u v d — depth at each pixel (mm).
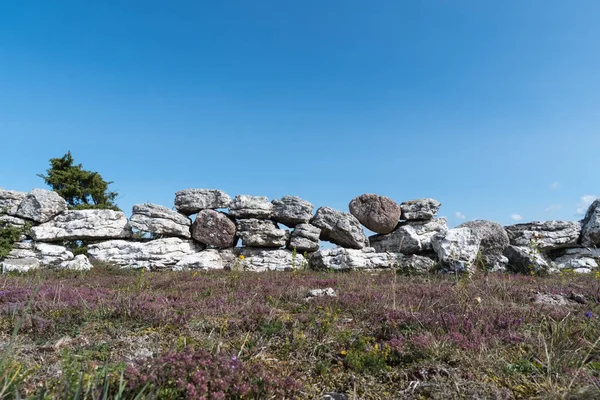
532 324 6551
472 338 5715
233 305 8141
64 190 28609
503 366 4934
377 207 20484
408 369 4930
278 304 8734
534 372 4812
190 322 6730
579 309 7477
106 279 13414
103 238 19453
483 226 19422
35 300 7934
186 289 10891
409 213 20891
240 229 19547
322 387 4609
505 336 5812
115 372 4234
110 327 6359
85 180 30062
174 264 18641
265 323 6523
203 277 13945
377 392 4496
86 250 19359
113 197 31422
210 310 7648
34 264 16469
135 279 13328
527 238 20938
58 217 19453
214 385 3848
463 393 4336
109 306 7422
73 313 7051
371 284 11828
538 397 4250
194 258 18594
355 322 7102
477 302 7742
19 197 19531
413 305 8336
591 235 20875
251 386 4148
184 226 19828
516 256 17828
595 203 21781
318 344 5625
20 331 6191
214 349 5051
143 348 5480
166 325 6523
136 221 19359
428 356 5184
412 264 17875
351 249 19406
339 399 4336
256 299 9039
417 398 4332
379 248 20531
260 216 19953
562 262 20719
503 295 9141
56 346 5488
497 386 4512
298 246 19578
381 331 6297
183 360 4066
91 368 4449
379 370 4930
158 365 3998
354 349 5457
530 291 9758
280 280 12703
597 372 4723
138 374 3895
